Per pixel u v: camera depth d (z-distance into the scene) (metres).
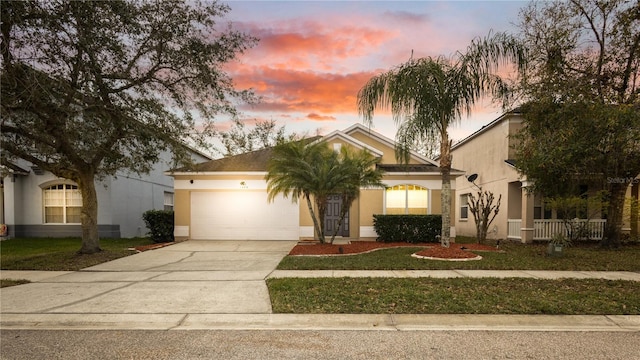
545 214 15.59
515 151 15.02
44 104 8.30
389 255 10.46
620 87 11.66
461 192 20.83
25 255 11.03
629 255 10.83
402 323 4.96
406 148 10.68
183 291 6.54
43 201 17.23
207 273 8.19
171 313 5.33
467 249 11.66
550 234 14.55
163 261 9.95
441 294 6.13
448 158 10.27
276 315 5.20
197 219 15.55
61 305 5.71
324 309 5.41
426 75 9.64
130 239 16.36
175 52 10.09
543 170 12.01
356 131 17.56
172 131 10.30
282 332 4.66
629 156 11.40
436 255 9.80
